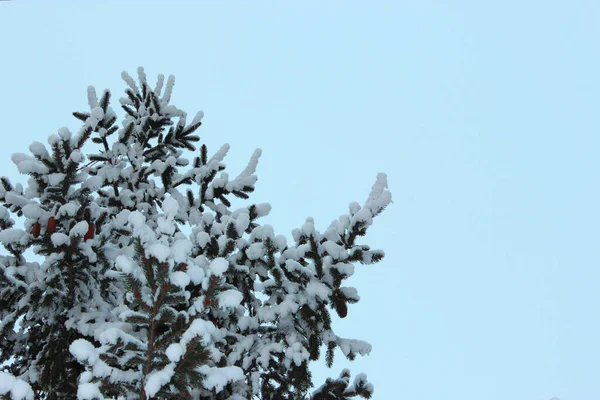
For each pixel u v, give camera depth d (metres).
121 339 4.06
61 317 6.16
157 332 5.26
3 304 6.09
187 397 4.17
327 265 6.19
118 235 7.35
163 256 3.97
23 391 3.51
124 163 9.65
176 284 4.01
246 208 7.05
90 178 6.66
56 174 6.47
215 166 8.44
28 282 6.12
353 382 6.31
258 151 8.77
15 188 6.72
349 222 6.45
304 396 6.17
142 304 4.15
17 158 6.57
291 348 5.81
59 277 6.09
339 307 6.15
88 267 6.23
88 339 6.09
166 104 10.65
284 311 5.93
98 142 9.57
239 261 6.46
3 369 6.54
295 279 6.27
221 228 6.52
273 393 6.47
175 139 10.55
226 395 5.91
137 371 4.21
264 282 6.23
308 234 6.20
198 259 5.77
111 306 6.44
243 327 6.06
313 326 6.13
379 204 6.37
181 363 4.00
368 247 6.25
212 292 4.15
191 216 8.34
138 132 10.23
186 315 4.16
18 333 6.59
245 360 5.99
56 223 6.34
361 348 6.09
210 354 3.99
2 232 5.95
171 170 9.23
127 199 8.85
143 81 10.95
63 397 5.95
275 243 6.14
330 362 6.18
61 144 6.51
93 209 6.43
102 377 3.98
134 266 4.13
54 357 5.97
